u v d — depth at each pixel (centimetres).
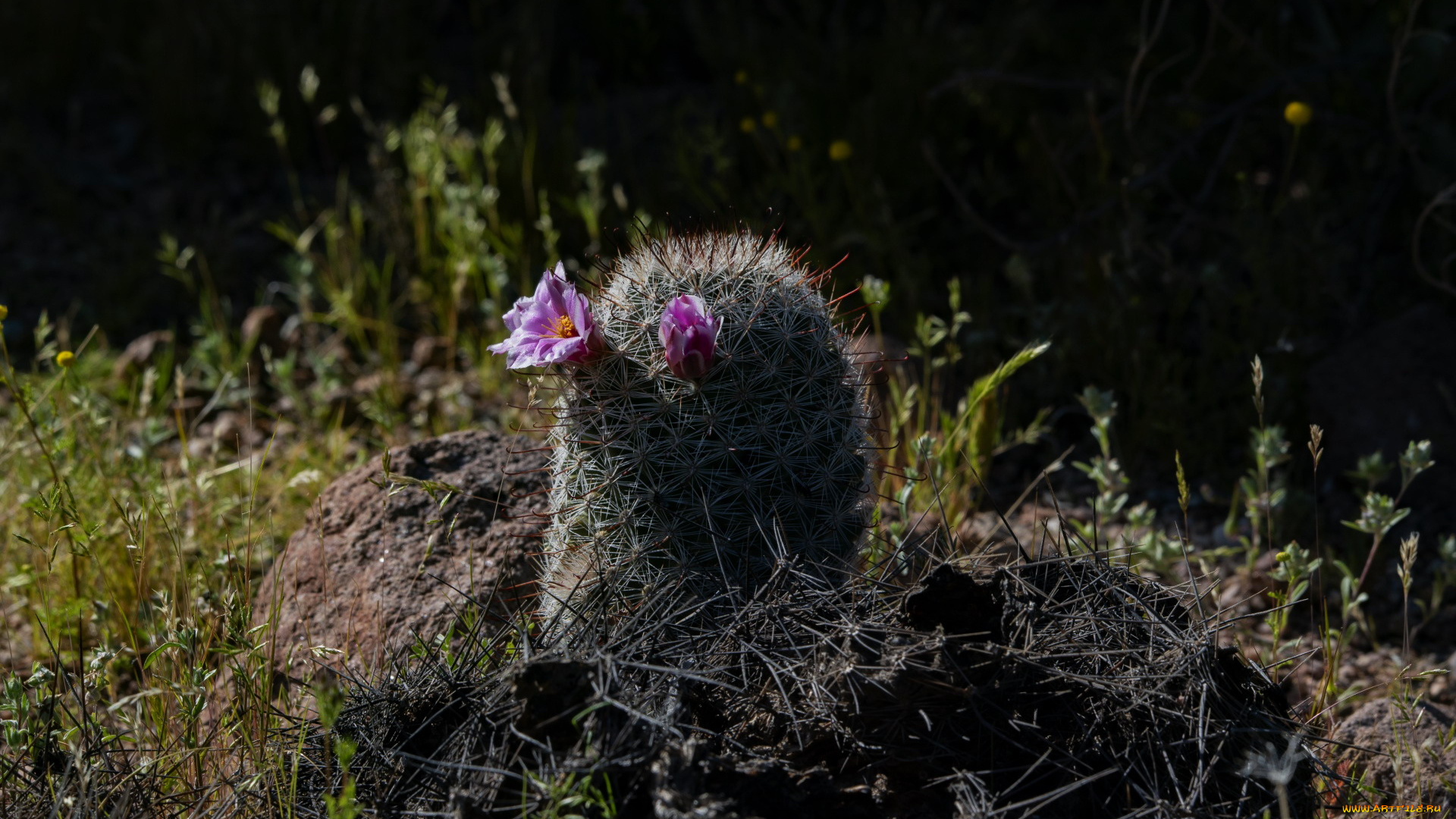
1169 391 412
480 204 529
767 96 563
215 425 446
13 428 356
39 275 541
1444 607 348
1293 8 559
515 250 521
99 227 574
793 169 517
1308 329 454
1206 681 202
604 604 223
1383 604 353
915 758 194
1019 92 574
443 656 237
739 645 207
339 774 210
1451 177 466
